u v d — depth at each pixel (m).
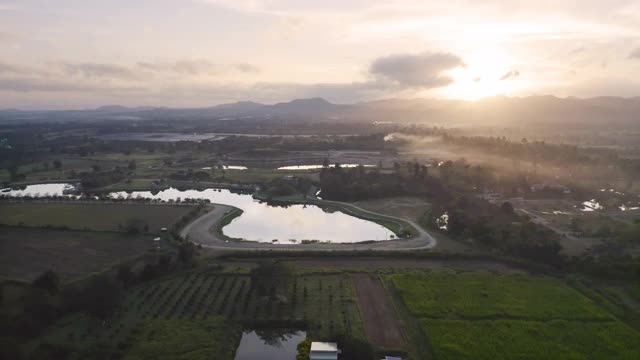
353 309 99.00
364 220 180.12
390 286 111.56
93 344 83.88
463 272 120.19
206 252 134.12
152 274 114.44
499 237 140.00
